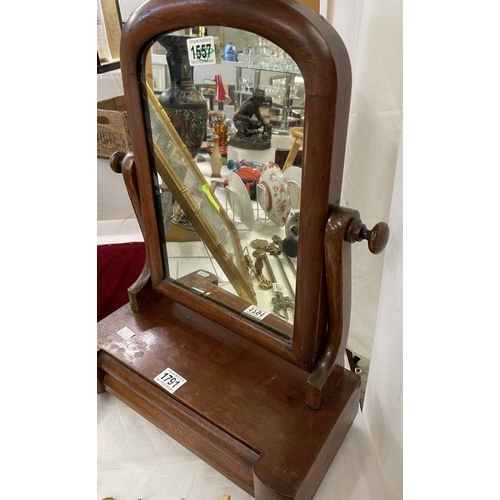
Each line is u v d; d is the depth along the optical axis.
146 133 0.56
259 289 0.59
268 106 0.45
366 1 0.53
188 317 0.71
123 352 0.64
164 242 0.66
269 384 0.59
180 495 0.56
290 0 0.39
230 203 0.56
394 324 0.55
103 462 0.60
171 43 0.48
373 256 0.67
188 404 0.57
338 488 0.57
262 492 0.49
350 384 0.59
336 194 0.46
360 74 0.56
